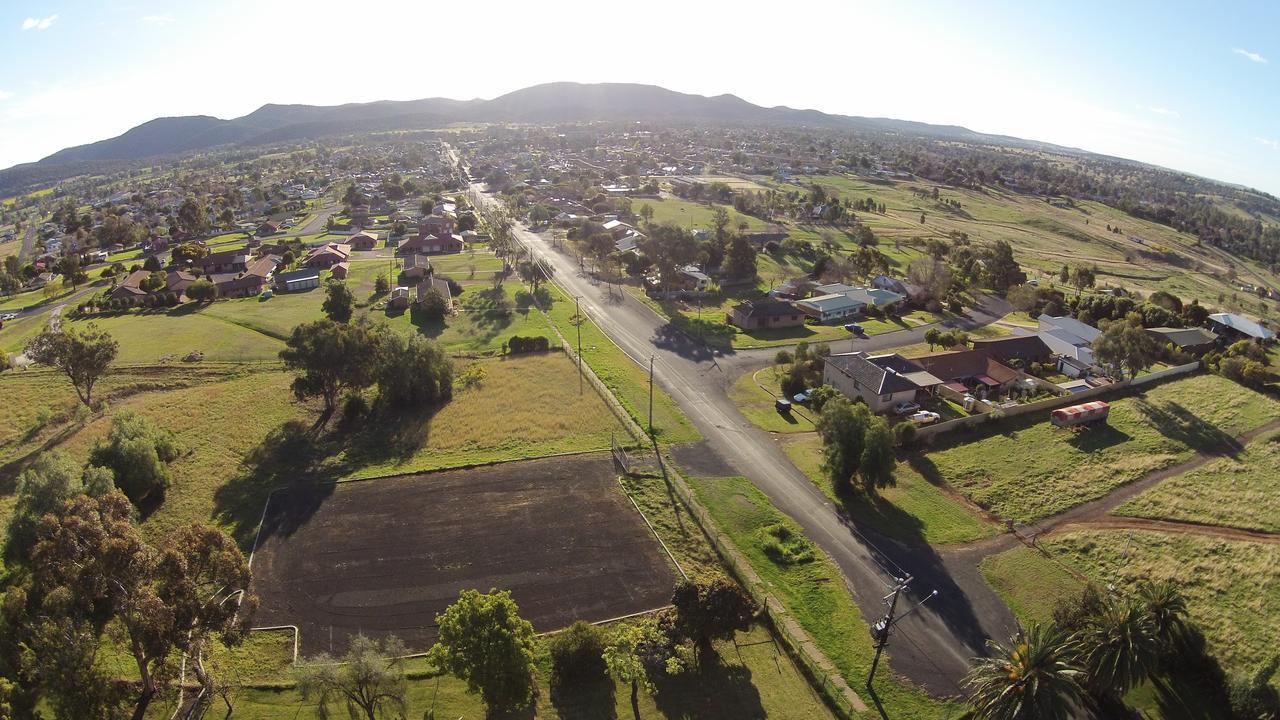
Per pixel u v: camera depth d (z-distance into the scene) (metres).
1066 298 129.25
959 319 115.75
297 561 49.09
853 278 136.62
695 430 70.62
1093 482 61.91
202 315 112.44
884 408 74.31
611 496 57.88
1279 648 42.34
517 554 50.19
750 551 51.34
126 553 31.92
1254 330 104.81
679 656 39.81
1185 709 38.78
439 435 69.12
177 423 71.12
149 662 38.25
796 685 39.59
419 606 44.91
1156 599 41.53
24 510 46.19
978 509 58.09
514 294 123.56
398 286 129.75
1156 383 85.19
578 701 38.09
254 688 38.62
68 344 72.50
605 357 91.19
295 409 75.25
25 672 33.59
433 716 37.00
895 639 43.19
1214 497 59.59
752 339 101.12
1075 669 35.00
